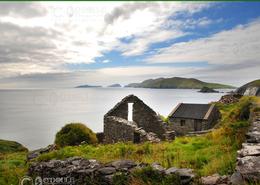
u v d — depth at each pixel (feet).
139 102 82.33
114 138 73.82
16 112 553.23
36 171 38.11
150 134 69.62
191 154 40.86
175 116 149.28
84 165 33.40
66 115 447.01
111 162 31.73
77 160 36.04
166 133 77.87
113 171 29.30
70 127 75.00
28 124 358.84
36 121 386.93
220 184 21.89
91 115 428.15
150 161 38.55
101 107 599.16
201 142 49.47
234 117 74.69
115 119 74.13
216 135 51.49
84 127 75.97
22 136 270.05
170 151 45.19
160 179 25.75
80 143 72.59
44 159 48.11
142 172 27.04
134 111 82.07
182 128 146.30
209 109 143.02
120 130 71.51
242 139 38.17
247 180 21.08
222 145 41.68
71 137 72.64
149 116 81.41
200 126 139.64
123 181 27.43
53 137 260.01
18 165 55.31
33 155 58.95
